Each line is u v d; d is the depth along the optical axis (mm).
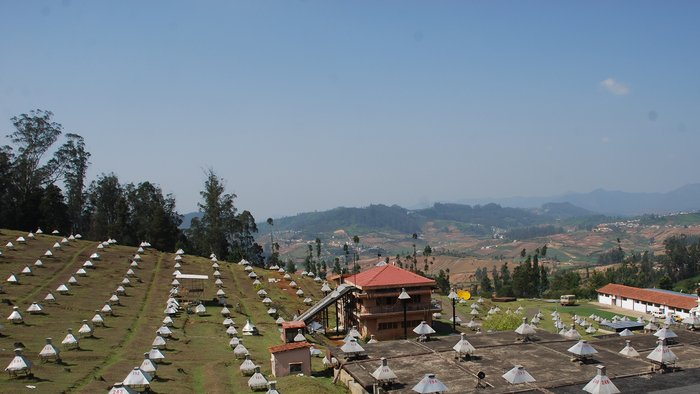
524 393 40281
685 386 40750
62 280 91062
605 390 38188
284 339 63312
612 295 145250
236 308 88562
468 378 44062
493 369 46281
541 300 158125
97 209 168500
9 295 78000
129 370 51094
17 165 145500
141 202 173000
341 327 87875
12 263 96938
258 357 60531
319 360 61656
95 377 47438
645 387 40719
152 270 109625
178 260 121812
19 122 145875
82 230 169750
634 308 137500
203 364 56688
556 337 57156
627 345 49281
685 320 61000
